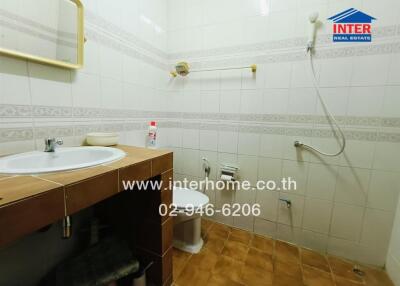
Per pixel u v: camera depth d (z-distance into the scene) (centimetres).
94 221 125
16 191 54
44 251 107
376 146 132
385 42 123
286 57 148
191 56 179
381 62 125
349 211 144
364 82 130
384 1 121
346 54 132
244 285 123
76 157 104
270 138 161
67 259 115
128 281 115
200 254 150
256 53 157
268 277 130
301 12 141
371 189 137
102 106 129
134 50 150
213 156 184
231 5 161
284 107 153
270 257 148
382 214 136
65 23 103
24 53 88
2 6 82
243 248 157
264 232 173
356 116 135
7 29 83
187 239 154
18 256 96
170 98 194
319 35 138
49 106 101
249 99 163
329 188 148
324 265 142
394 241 131
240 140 171
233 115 171
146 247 119
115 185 78
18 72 89
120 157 95
